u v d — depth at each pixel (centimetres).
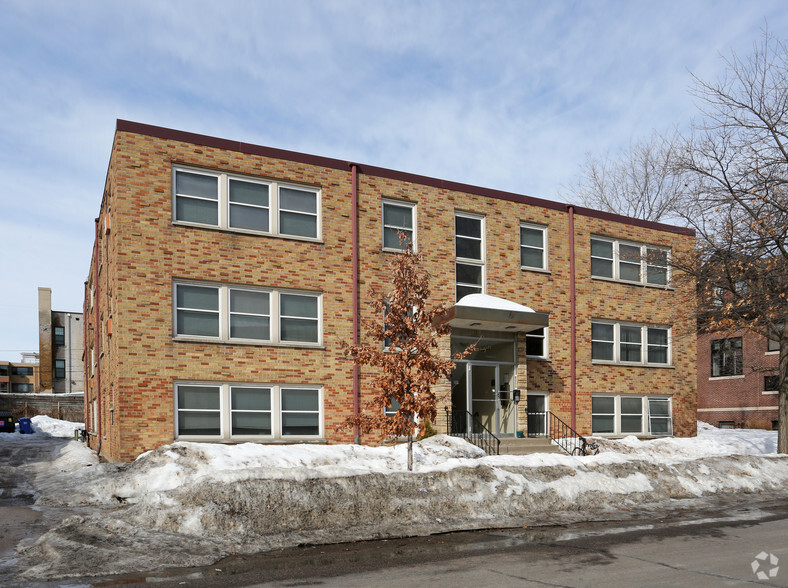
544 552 873
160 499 1018
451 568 782
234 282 1744
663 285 2536
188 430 1659
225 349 1714
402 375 1306
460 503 1127
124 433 1577
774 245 1817
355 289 1897
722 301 1984
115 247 1661
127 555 816
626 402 2392
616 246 2450
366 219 1947
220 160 1753
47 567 766
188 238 1697
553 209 2303
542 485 1248
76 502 1227
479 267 2134
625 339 2433
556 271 2280
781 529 1050
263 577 742
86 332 3338
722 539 964
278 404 1767
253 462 1429
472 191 2138
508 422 2034
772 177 1794
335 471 1123
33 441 2998
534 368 2181
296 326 1830
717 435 2761
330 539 935
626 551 878
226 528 947
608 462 1431
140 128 1661
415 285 1336
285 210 1842
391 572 763
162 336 1642
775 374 3462
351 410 1852
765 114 1881
